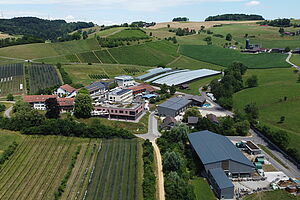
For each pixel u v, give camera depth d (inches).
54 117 6161.4
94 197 3703.3
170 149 4655.5
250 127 6048.2
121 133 5457.7
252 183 3964.1
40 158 4675.2
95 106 6471.5
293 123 5777.6
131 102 6914.4
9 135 5408.5
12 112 6491.1
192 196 3543.3
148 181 3846.0
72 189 3865.7
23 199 3671.3
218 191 3663.9
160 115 6771.7
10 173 4254.4
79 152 4877.0
